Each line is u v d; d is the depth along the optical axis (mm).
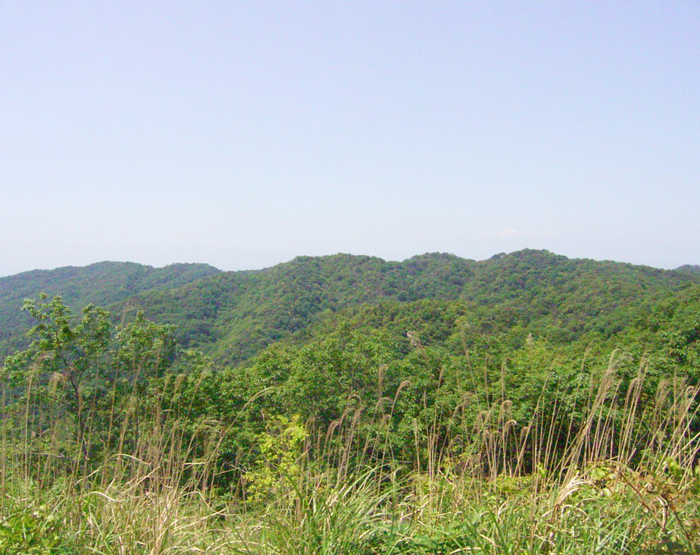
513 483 3529
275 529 3074
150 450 3719
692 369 9305
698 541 2646
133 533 3223
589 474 3348
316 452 3701
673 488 2838
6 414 3539
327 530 2994
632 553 2680
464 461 3797
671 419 3762
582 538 2838
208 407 12398
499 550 2775
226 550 3143
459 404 4000
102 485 3645
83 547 3158
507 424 3643
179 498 3658
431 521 3354
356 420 3840
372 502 3412
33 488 3549
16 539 3002
